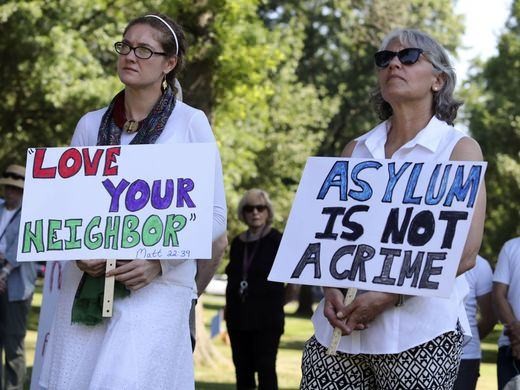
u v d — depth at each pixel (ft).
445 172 13.46
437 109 14.47
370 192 13.83
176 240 13.46
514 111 98.53
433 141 14.05
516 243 22.88
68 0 50.29
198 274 15.03
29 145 59.98
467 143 13.96
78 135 14.60
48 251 13.67
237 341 30.30
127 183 13.71
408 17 96.07
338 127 105.19
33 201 13.85
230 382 42.04
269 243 30.01
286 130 87.76
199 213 13.50
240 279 29.86
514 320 22.33
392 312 13.43
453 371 13.61
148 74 13.94
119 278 13.29
